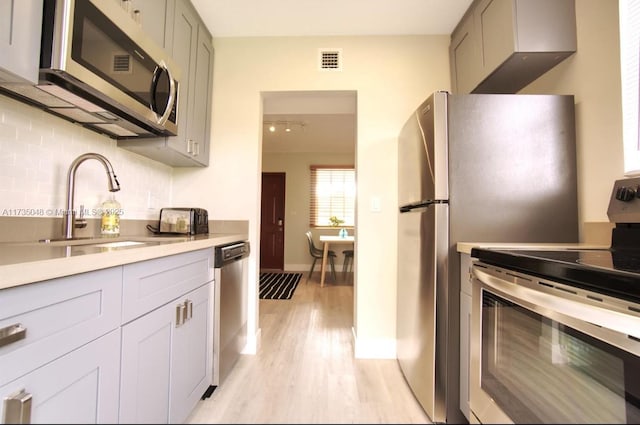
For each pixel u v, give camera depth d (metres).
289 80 2.19
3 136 1.07
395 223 2.11
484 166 1.39
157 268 1.09
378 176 2.13
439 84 2.15
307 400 1.51
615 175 1.24
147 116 1.33
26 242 1.13
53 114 1.26
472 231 1.37
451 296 1.35
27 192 1.15
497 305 1.03
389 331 2.06
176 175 2.20
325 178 6.09
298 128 4.55
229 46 2.22
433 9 1.91
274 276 5.25
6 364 0.58
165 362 1.14
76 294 0.74
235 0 1.84
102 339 0.82
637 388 0.57
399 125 2.14
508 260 0.95
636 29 1.15
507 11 1.49
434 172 1.39
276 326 2.60
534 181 1.39
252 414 1.39
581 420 0.70
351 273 5.59
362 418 1.39
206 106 2.11
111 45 1.12
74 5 0.94
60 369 0.70
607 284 0.63
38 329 0.65
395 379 1.74
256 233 2.16
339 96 2.30
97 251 0.86
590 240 1.33
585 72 1.38
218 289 1.58
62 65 0.91
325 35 2.19
